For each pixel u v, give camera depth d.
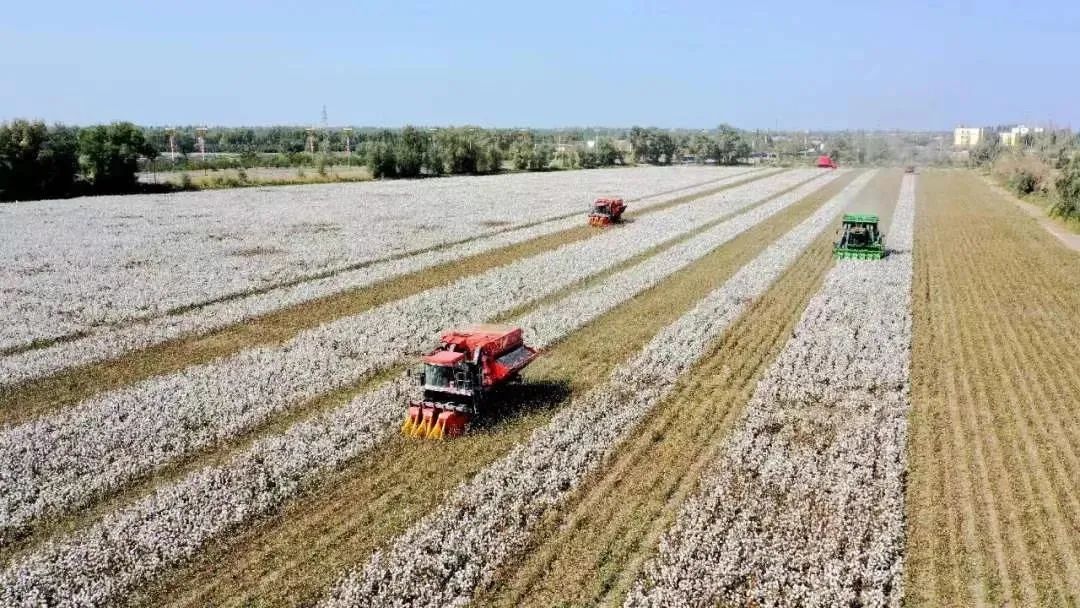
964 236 60.22
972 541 16.83
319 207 77.12
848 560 15.95
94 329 33.25
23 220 65.19
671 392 25.59
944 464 20.50
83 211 72.00
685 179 125.62
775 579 15.36
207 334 32.88
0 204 77.31
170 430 22.50
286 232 59.94
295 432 22.19
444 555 15.95
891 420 22.95
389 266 46.69
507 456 20.62
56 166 86.31
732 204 83.50
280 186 103.50
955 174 145.25
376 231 60.88
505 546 16.34
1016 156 125.44
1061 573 15.72
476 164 141.00
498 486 18.92
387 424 22.81
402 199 86.12
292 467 19.97
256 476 19.56
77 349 30.28
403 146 129.38
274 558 16.20
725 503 18.09
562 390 25.84
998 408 24.45
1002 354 30.06
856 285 41.53
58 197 87.00
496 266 47.25
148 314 35.62
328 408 24.31
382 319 34.75
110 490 19.09
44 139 86.00
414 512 17.91
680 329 33.09
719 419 23.38
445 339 23.56
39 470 20.08
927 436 22.28
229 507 17.97
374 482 19.36
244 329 33.59
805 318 34.59
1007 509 18.17
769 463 20.03
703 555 16.03
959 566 15.93
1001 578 15.56
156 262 47.53
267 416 23.55
